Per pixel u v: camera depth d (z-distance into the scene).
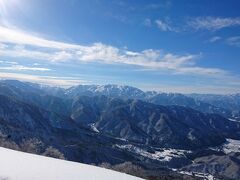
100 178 21.52
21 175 18.88
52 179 19.02
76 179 20.03
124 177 23.20
